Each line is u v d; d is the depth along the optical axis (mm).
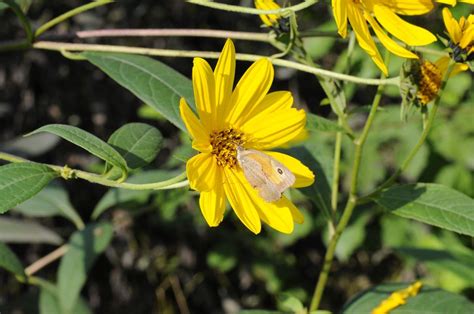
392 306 514
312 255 1094
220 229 992
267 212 452
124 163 444
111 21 926
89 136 446
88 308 718
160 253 1029
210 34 525
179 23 977
